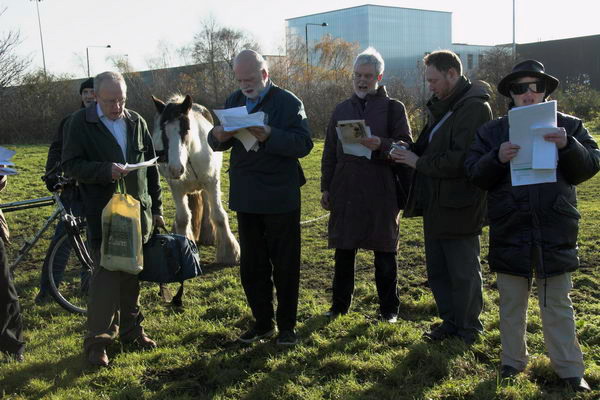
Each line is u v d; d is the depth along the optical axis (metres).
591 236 6.84
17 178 12.62
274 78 31.17
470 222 3.71
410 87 28.86
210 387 3.49
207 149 5.99
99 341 3.74
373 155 4.23
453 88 3.69
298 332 4.21
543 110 2.89
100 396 3.38
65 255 4.89
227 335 4.20
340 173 4.35
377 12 60.31
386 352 3.79
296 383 3.45
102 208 3.76
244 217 3.95
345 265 4.46
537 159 2.90
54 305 4.92
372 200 4.26
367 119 4.27
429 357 3.61
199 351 3.98
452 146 3.64
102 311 3.78
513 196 3.13
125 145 3.82
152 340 4.11
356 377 3.52
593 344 3.76
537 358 3.44
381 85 4.38
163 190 11.30
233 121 3.52
